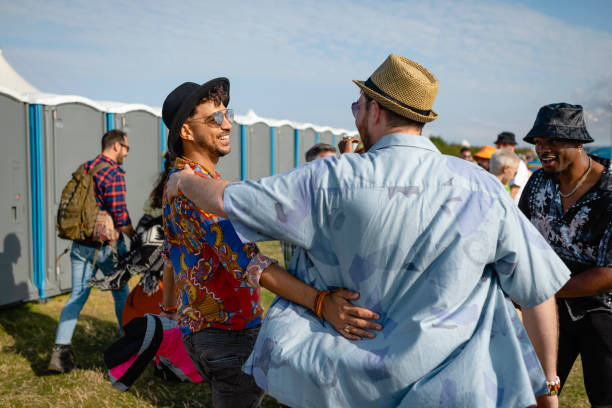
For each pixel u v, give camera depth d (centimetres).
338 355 127
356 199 124
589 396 236
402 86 133
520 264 125
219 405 191
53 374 371
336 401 126
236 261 162
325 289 137
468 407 115
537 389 128
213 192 139
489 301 129
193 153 204
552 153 223
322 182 128
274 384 134
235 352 189
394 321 126
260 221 131
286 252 239
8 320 491
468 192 123
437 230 120
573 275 233
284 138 1248
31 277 557
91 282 353
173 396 344
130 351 236
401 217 121
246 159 1117
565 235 230
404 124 135
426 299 122
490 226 122
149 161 760
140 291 374
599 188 219
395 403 124
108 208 404
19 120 547
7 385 348
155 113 764
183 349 256
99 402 327
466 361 119
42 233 562
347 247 127
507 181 461
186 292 193
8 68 923
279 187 131
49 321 498
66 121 600
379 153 131
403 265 123
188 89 207
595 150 399
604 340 226
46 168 571
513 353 123
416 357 120
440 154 134
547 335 134
